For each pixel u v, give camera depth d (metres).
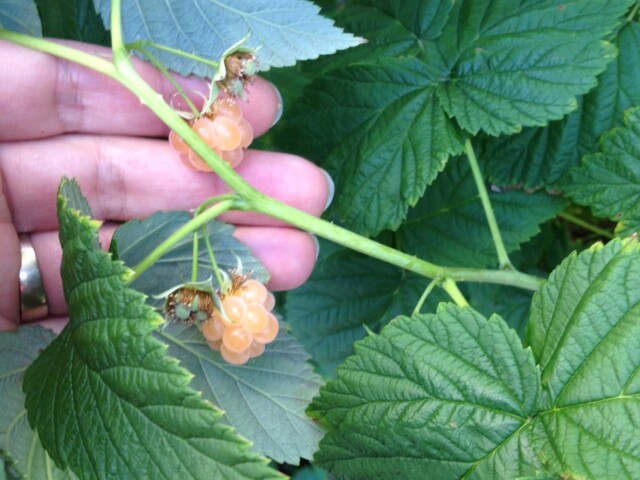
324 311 0.16
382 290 0.15
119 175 0.12
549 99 0.12
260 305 0.10
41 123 0.12
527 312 0.15
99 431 0.08
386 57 0.13
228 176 0.10
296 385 0.11
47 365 0.10
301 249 0.13
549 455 0.09
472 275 0.11
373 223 0.13
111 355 0.08
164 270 0.11
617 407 0.09
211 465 0.08
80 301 0.09
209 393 0.11
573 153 0.13
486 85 0.13
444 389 0.09
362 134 0.13
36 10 0.12
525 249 0.15
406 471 0.10
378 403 0.10
